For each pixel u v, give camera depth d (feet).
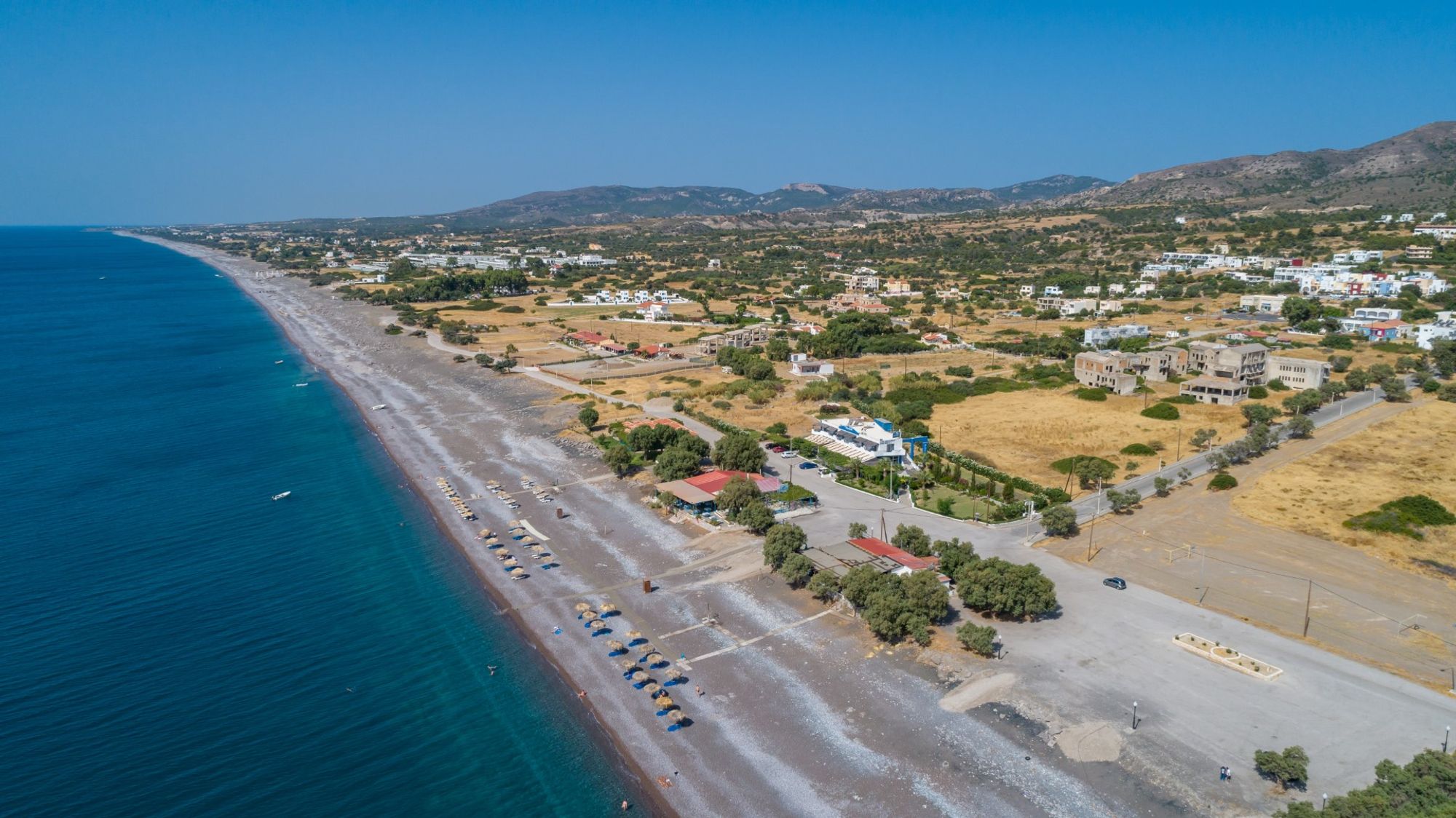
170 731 209.77
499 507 364.99
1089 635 249.14
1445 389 496.64
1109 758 195.11
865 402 522.88
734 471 389.39
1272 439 419.95
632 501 368.48
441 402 567.59
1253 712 210.38
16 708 217.56
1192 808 178.50
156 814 181.06
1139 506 352.90
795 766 196.54
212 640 255.09
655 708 219.00
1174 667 231.71
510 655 247.09
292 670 238.68
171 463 434.30
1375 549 303.27
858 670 234.99
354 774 195.62
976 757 197.36
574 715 218.79
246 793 188.14
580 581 292.81
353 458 443.32
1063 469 397.60
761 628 258.57
